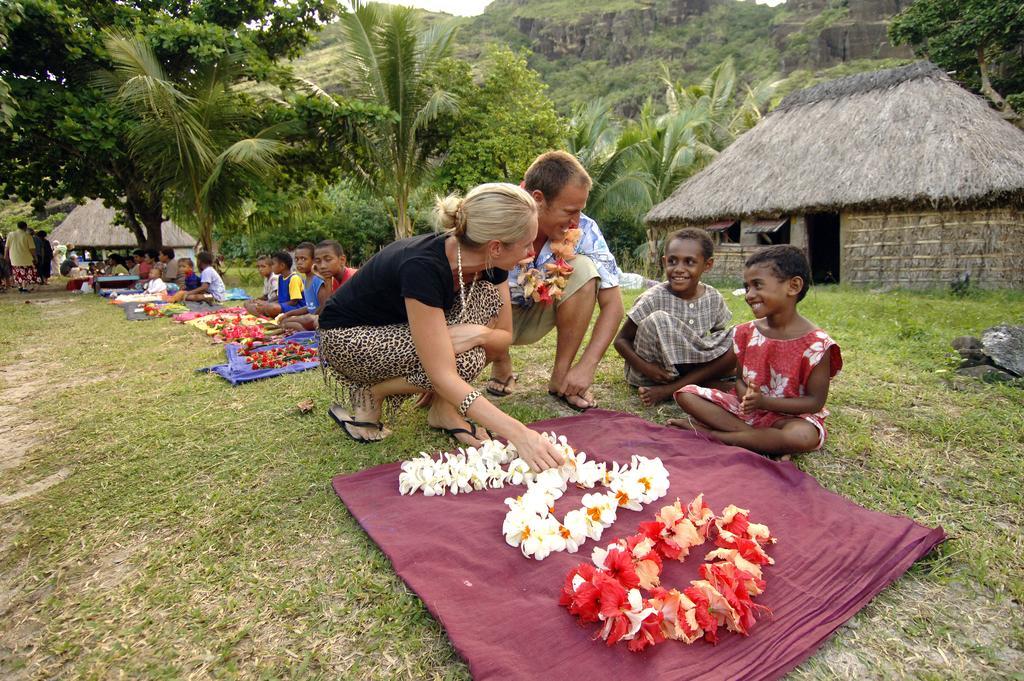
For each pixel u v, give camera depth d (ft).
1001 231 32.96
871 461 8.55
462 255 7.93
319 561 6.66
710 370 11.20
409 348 8.88
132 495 8.38
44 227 114.83
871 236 37.70
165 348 18.65
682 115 64.13
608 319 11.18
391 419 10.71
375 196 56.34
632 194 56.13
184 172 42.19
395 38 46.60
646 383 12.09
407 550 6.54
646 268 51.96
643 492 7.32
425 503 7.55
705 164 68.80
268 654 5.41
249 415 11.37
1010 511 7.23
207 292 31.83
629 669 4.85
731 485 7.65
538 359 15.02
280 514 7.66
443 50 51.01
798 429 8.50
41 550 7.18
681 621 5.22
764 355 9.11
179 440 10.25
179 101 40.27
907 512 7.30
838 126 41.29
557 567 6.17
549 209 10.13
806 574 6.02
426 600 5.74
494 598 5.76
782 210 40.14
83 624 5.92
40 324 25.57
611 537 6.73
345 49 48.73
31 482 9.11
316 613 5.87
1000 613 5.64
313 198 57.62
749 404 8.62
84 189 51.70
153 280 37.35
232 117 43.65
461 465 8.07
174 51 42.04
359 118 46.47
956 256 34.42
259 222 52.54
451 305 8.50
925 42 64.95
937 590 5.97
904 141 36.76
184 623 5.83
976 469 8.27
